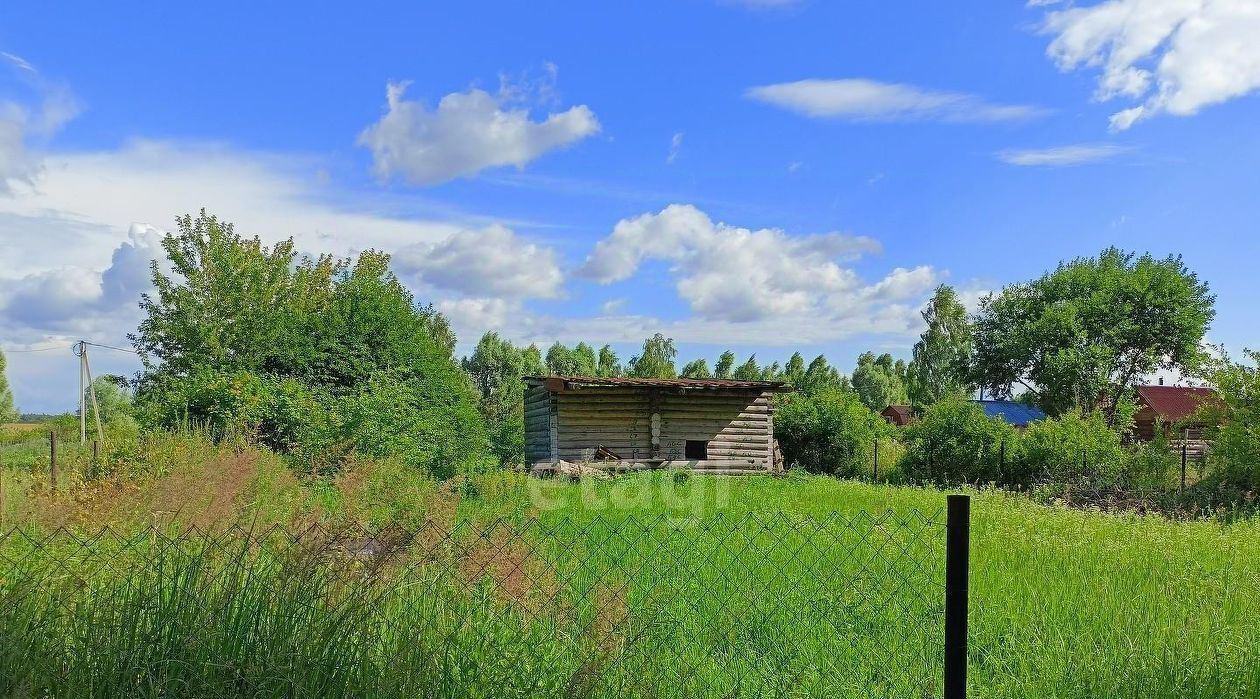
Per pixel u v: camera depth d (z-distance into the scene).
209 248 38.78
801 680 5.45
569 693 4.51
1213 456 20.47
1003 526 11.59
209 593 4.45
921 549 8.33
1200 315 56.78
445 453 23.11
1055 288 61.31
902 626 6.29
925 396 67.94
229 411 20.81
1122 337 56.88
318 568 4.82
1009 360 60.88
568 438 27.55
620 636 5.39
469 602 5.52
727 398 28.95
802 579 7.34
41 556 4.88
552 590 5.99
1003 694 5.50
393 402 21.38
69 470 15.18
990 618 6.79
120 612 4.26
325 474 18.72
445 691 4.45
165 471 15.07
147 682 3.99
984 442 27.70
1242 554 10.15
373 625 4.56
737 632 6.13
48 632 4.13
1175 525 13.41
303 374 26.38
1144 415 58.88
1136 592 7.92
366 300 27.94
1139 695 5.35
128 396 40.25
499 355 66.81
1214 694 5.33
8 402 51.16
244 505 9.05
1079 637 6.28
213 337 37.06
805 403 34.75
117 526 8.41
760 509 14.30
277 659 4.08
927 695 5.27
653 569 7.63
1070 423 26.36
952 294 70.88
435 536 6.09
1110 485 22.27
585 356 69.19
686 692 5.11
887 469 31.69
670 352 67.31
